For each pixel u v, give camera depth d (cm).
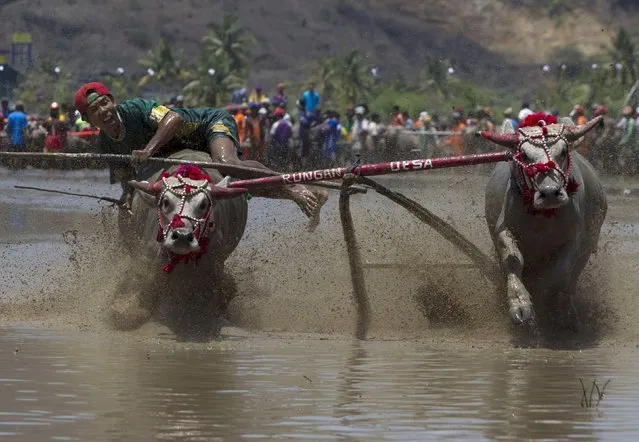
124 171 2130
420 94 13250
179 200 1884
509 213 1953
